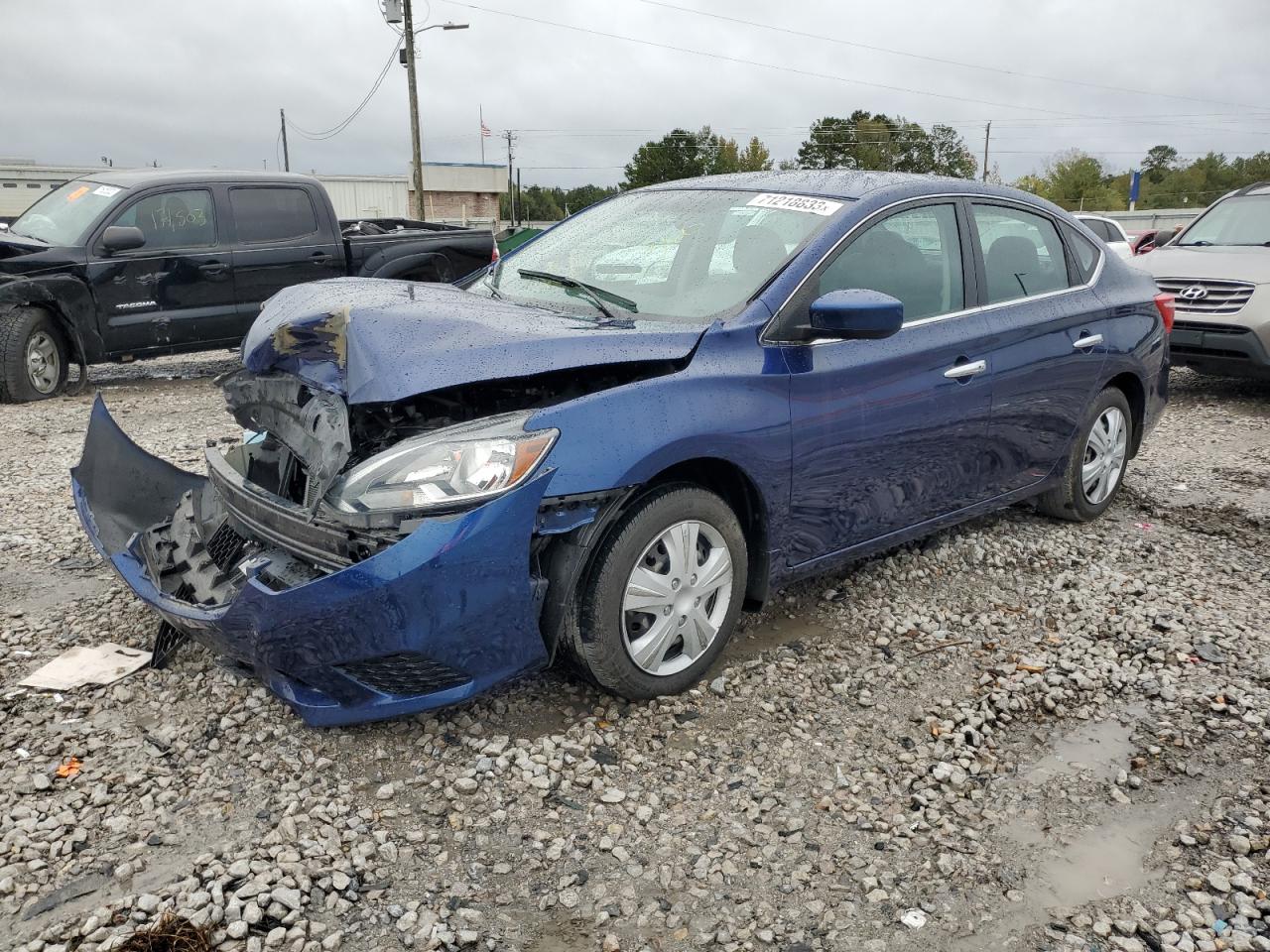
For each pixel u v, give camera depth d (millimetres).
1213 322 8578
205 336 9625
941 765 3053
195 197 9461
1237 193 10148
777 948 2330
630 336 3176
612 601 3092
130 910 2346
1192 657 3799
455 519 2744
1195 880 2584
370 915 2385
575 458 2906
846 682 3545
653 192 4547
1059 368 4637
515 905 2443
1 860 2529
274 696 3318
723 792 2906
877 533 4012
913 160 85312
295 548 3010
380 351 2887
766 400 3377
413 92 32938
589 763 2992
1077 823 2822
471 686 2953
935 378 3967
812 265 3594
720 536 3354
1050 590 4410
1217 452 7043
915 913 2451
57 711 3230
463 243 11273
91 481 3887
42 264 8586
